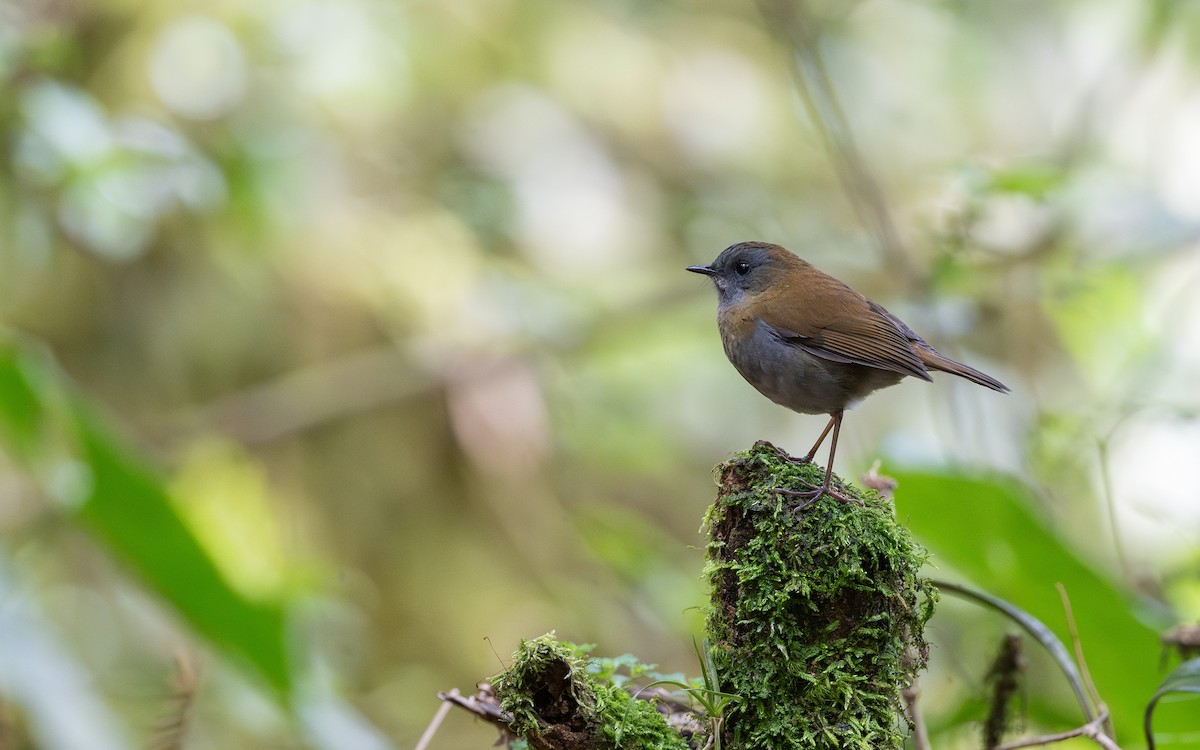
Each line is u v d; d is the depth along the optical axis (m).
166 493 6.57
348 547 12.89
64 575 10.93
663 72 14.47
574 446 14.02
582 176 13.83
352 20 12.63
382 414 13.14
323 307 12.90
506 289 12.96
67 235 11.56
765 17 12.71
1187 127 14.17
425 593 12.94
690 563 12.02
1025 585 7.60
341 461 13.02
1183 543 9.94
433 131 13.50
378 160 13.26
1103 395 10.57
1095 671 7.43
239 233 12.27
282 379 12.93
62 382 6.46
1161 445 10.83
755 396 14.69
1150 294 12.56
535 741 4.43
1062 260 11.27
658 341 14.19
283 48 12.44
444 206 13.28
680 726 5.10
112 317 12.48
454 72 13.64
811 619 4.75
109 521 6.67
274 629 6.84
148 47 12.23
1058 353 13.08
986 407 12.00
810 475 4.99
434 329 13.05
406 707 12.11
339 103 12.72
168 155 10.23
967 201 9.67
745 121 14.63
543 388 13.42
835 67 14.66
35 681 6.64
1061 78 14.93
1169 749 7.32
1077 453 9.30
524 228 13.50
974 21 15.05
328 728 6.98
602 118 14.23
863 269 13.20
